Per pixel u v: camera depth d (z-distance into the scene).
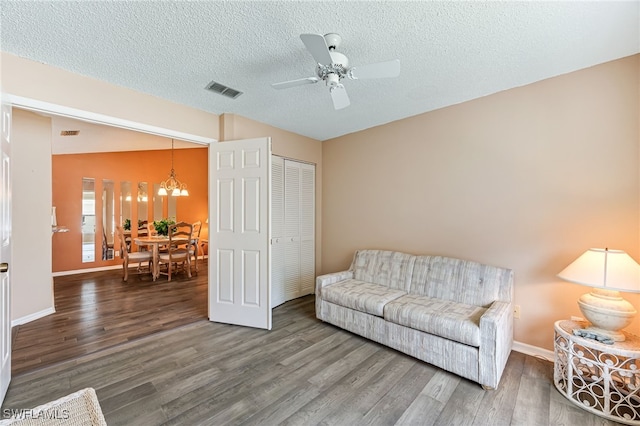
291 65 2.30
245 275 3.17
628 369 1.83
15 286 3.17
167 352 2.57
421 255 3.29
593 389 1.99
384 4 1.63
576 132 2.37
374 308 2.73
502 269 2.62
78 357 2.47
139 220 6.88
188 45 2.01
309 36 1.60
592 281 1.91
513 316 2.61
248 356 2.52
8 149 2.01
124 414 1.79
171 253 5.32
